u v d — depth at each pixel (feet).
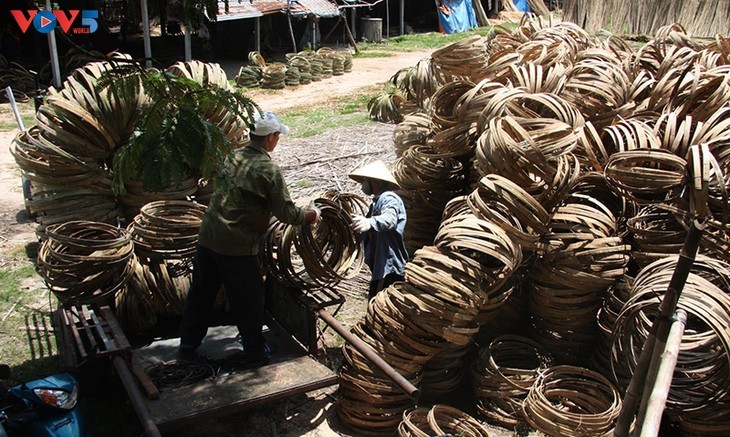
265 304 18.26
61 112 18.57
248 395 13.84
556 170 15.01
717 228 14.34
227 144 10.94
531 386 15.03
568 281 15.06
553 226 15.17
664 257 14.69
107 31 75.10
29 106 53.06
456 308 13.97
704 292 12.19
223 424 15.16
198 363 15.44
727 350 11.58
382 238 17.43
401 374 14.82
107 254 15.80
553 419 13.83
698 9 58.59
